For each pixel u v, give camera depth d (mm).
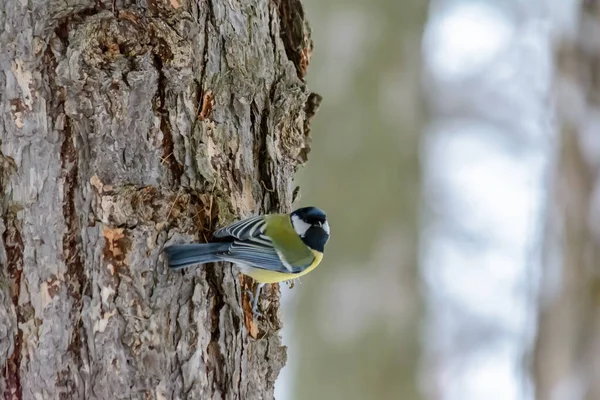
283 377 17094
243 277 8359
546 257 15211
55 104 7098
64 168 7113
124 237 7145
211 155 7844
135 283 7160
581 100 15047
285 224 8766
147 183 7355
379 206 17078
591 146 14836
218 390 7621
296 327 17094
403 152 17422
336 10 17844
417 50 17906
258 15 8641
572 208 14906
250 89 8305
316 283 16938
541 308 15125
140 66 7258
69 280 7074
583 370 14438
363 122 17375
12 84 7055
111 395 7035
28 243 7047
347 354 16625
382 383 16594
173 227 7406
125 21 7172
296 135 8945
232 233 7664
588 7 15195
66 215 7109
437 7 18984
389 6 17844
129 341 7109
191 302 7453
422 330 17125
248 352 8133
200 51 7855
